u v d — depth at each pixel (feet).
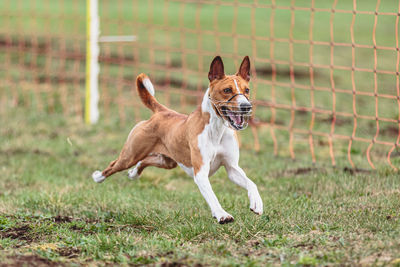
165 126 27.27
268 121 52.65
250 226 24.93
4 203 31.45
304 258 19.97
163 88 61.00
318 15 111.65
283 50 80.84
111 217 29.25
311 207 28.81
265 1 123.54
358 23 103.60
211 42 83.51
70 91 61.98
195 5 117.19
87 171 40.04
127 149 28.76
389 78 67.41
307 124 51.72
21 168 40.93
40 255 22.03
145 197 32.96
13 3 104.58
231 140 25.29
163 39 83.35
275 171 38.11
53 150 45.62
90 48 52.01
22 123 53.11
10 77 66.13
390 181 32.04
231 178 25.62
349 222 25.17
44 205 30.99
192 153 25.07
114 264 21.26
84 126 51.83
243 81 24.52
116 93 60.75
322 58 77.15
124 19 96.53
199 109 25.29
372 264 19.31
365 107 56.24
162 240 24.03
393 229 23.56
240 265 20.12
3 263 20.53
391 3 124.67
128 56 73.26
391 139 45.65
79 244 23.68
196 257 21.09
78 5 105.91
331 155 38.27
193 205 30.37
